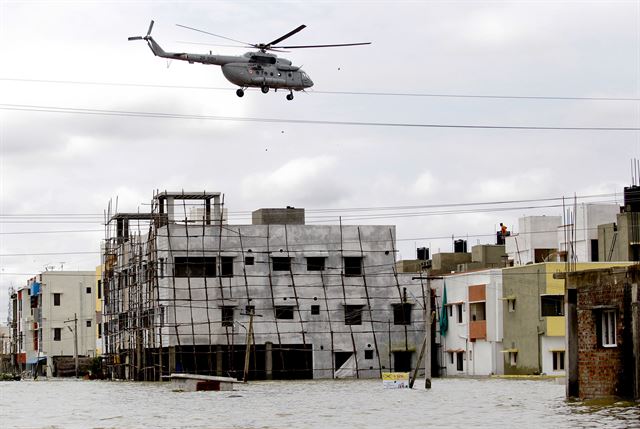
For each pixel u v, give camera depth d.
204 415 73.31
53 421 69.88
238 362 151.62
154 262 150.88
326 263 155.75
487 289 149.62
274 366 153.38
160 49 103.88
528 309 142.88
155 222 152.62
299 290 154.25
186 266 150.50
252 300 152.00
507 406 74.19
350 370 155.38
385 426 61.22
